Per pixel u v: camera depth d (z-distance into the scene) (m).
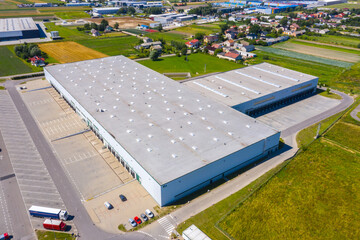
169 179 65.62
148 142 79.62
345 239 60.81
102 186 74.12
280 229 62.88
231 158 77.06
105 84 119.00
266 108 119.75
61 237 59.25
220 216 65.44
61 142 93.31
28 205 67.38
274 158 87.44
